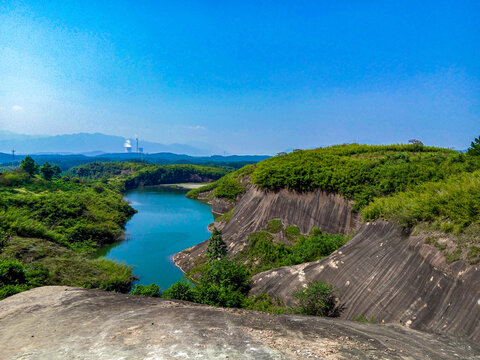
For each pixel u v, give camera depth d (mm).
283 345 6766
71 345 6992
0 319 9414
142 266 34562
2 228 32562
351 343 7090
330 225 28891
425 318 10203
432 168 25078
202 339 7047
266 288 18781
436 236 12391
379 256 14664
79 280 25250
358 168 30594
